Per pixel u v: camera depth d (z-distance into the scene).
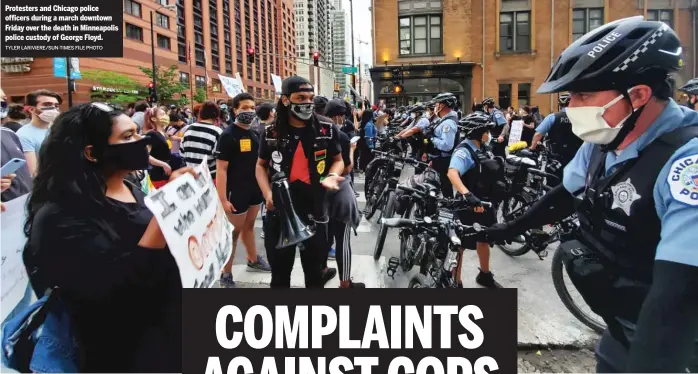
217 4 78.62
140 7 50.06
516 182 5.06
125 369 1.55
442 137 4.82
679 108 1.22
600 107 1.23
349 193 3.41
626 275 1.33
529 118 10.48
